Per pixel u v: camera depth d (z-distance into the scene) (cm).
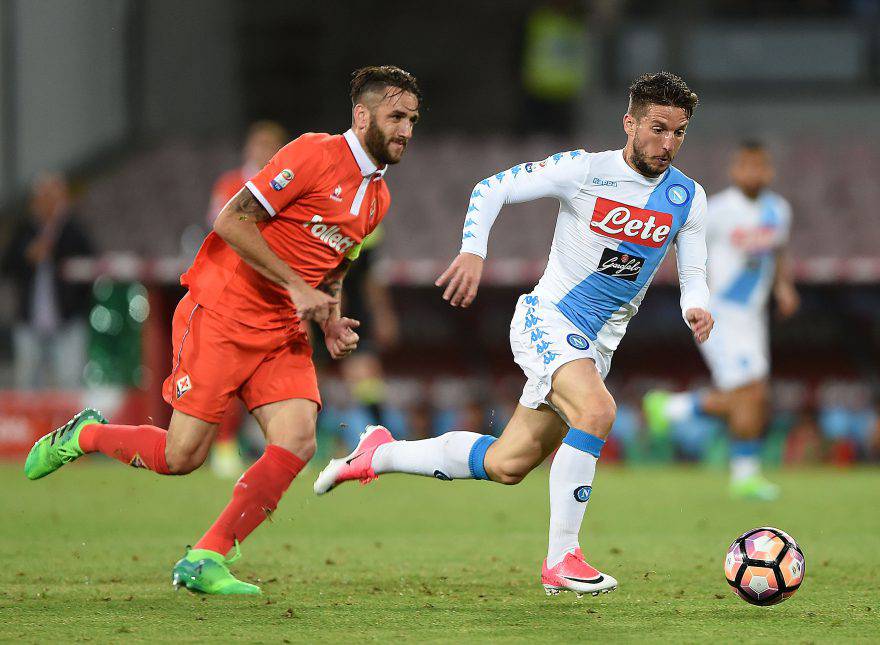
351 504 3359
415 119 1884
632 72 6750
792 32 6694
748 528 2792
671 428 5297
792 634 1552
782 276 3741
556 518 1811
